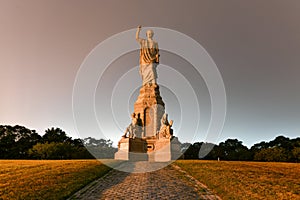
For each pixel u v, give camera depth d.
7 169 37.66
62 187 28.19
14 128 101.50
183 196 25.98
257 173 36.31
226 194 25.89
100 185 30.89
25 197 24.12
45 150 81.00
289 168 42.97
